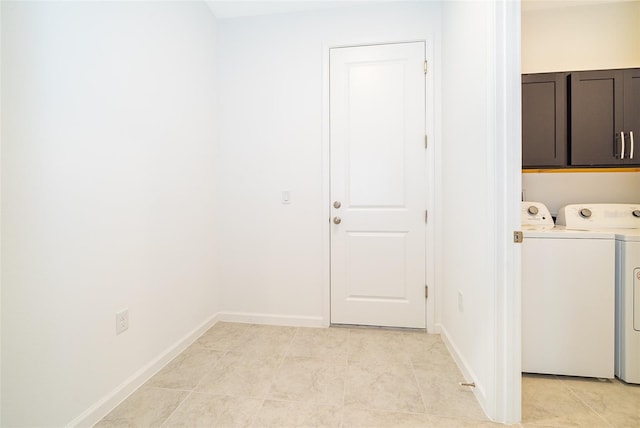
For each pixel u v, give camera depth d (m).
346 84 2.14
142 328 1.49
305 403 1.32
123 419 1.22
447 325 1.90
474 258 1.39
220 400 1.34
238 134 2.25
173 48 1.74
